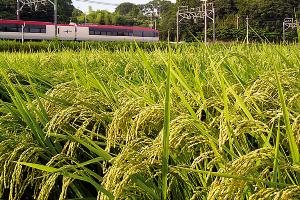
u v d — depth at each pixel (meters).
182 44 7.55
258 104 2.62
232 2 54.97
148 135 2.64
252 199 1.51
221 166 1.87
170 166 2.01
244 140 2.18
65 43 15.63
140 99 2.35
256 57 5.40
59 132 2.93
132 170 1.84
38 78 4.61
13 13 79.88
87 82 3.69
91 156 2.75
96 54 8.69
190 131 2.05
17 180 2.46
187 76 3.60
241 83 2.87
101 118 2.71
